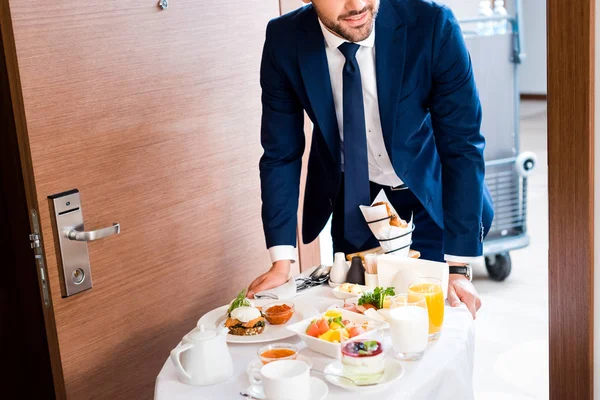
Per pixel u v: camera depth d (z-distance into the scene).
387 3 2.10
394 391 1.51
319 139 2.26
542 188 6.17
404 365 1.62
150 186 2.38
